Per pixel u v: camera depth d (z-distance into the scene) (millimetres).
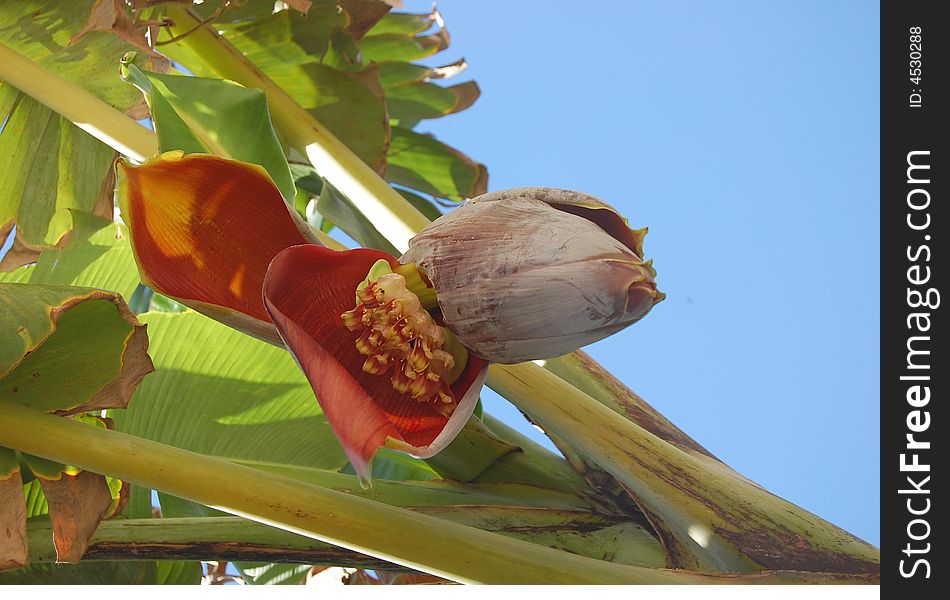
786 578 1040
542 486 1246
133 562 1288
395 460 1419
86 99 1266
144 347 1085
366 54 1896
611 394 1271
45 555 1119
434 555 982
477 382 987
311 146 1344
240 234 1039
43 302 1021
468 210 1003
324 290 1028
